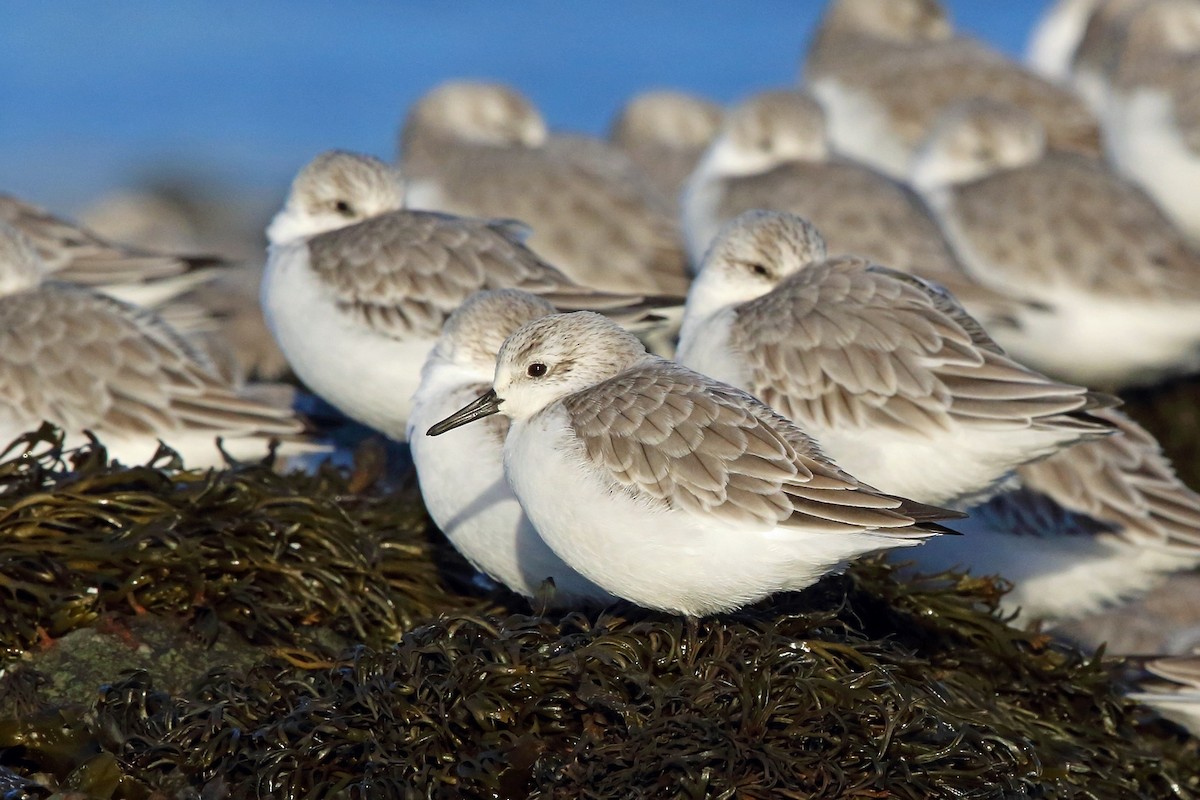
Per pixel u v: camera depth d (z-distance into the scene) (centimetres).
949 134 1791
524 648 978
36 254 1366
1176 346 1650
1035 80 2025
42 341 1291
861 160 1930
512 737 943
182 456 1291
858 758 946
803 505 907
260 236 3278
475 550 1088
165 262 1648
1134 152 1977
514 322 1126
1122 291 1641
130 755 954
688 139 2500
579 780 915
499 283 1322
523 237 1423
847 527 898
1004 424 1088
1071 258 1653
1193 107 1922
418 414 1128
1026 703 1128
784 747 946
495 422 1077
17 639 1018
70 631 1029
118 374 1292
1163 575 1341
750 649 979
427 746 941
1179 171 1938
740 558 920
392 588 1150
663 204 1789
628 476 935
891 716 955
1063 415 1081
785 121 1725
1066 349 1669
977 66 2044
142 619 1045
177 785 941
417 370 1313
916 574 1167
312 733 941
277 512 1120
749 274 1232
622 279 1655
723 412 945
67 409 1278
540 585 1056
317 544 1120
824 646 996
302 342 1347
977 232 1695
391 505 1230
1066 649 1159
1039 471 1308
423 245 1328
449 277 1316
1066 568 1318
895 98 2030
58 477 1127
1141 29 2080
